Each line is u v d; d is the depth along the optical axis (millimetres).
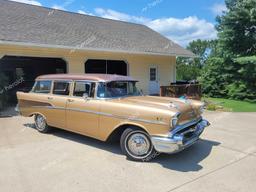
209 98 19094
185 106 5246
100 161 5070
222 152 5703
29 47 11305
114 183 4164
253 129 8062
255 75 17141
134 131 5070
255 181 4270
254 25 17859
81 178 4328
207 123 5902
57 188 3988
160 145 4707
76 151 5621
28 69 15914
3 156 5285
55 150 5676
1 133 7043
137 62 16375
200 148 5969
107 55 14367
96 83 5754
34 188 3986
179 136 4633
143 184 4137
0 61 14500
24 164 4887
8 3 14781
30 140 6414
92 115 5672
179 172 4598
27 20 13281
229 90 18734
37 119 7188
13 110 10727
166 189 3975
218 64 19531
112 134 5434
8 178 4312
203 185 4117
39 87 7125
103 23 18109
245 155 5527
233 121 9422
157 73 17906
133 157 5105
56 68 16719
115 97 5762
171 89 14031
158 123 4746
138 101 5477
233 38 18312
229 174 4535
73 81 6223
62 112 6348
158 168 4758
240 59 16734
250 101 17172
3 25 11469
